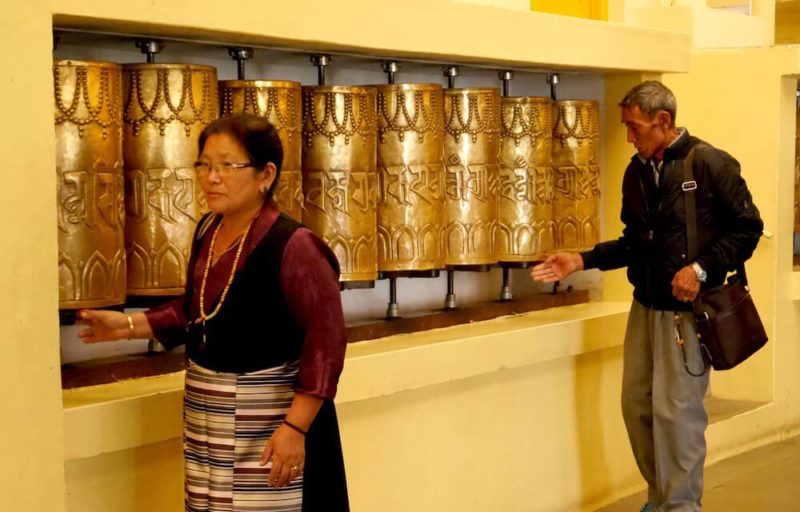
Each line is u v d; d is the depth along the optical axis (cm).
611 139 546
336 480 296
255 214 289
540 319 496
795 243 746
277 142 290
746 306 442
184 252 347
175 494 347
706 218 438
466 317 480
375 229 417
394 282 450
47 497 288
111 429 315
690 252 437
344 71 450
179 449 348
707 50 648
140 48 357
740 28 704
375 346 414
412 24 398
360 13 378
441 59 438
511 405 472
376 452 412
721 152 438
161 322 305
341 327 286
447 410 441
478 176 458
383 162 427
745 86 640
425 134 429
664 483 454
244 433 285
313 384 280
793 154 655
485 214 461
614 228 550
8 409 277
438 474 439
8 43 273
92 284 325
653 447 470
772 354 646
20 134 277
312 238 287
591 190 518
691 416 449
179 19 324
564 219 512
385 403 414
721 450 602
